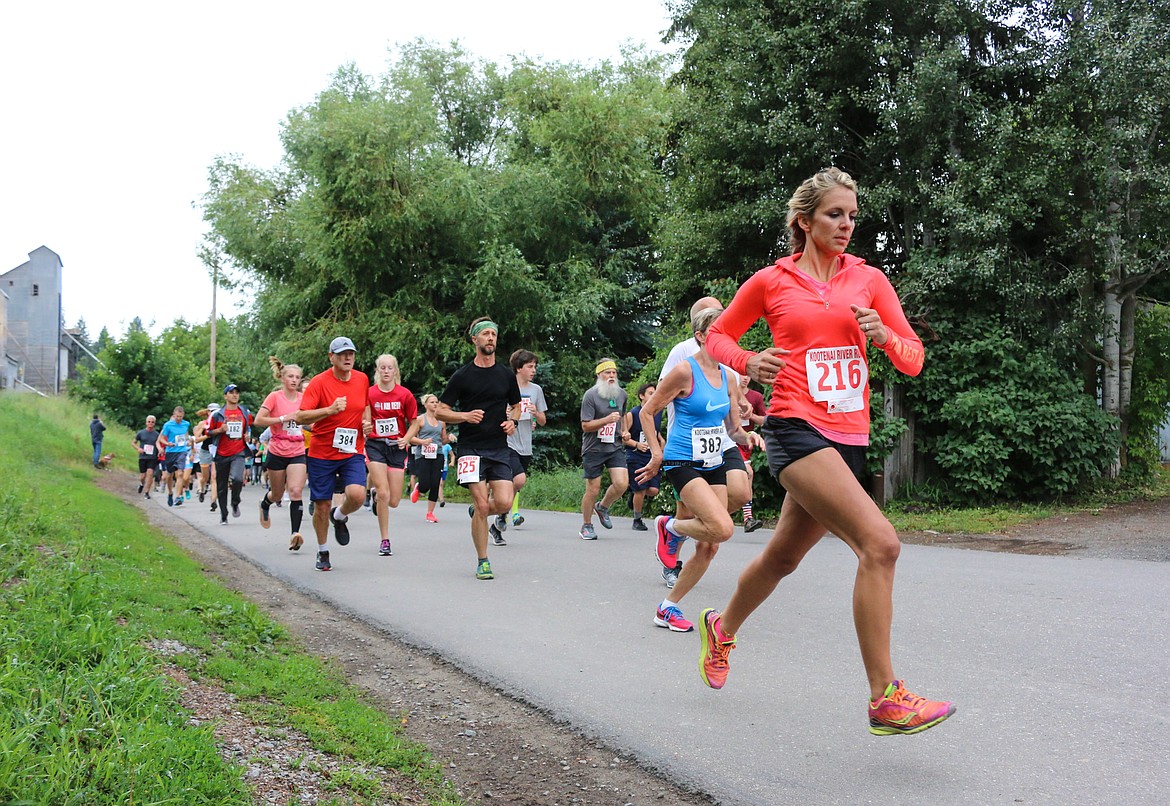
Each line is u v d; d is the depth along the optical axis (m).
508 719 4.40
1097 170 13.06
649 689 4.77
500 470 8.30
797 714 4.30
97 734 3.08
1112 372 14.65
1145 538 9.77
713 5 16.36
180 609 5.71
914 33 14.43
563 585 7.88
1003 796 3.29
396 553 10.17
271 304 28.88
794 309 3.70
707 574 8.33
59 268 72.69
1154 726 3.96
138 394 44.16
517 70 30.36
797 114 14.71
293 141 28.36
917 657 5.17
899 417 14.00
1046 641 5.43
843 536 3.57
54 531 7.41
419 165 26.27
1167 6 12.82
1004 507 13.29
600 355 27.61
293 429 12.03
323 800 3.19
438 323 25.98
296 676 4.76
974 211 13.23
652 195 27.50
